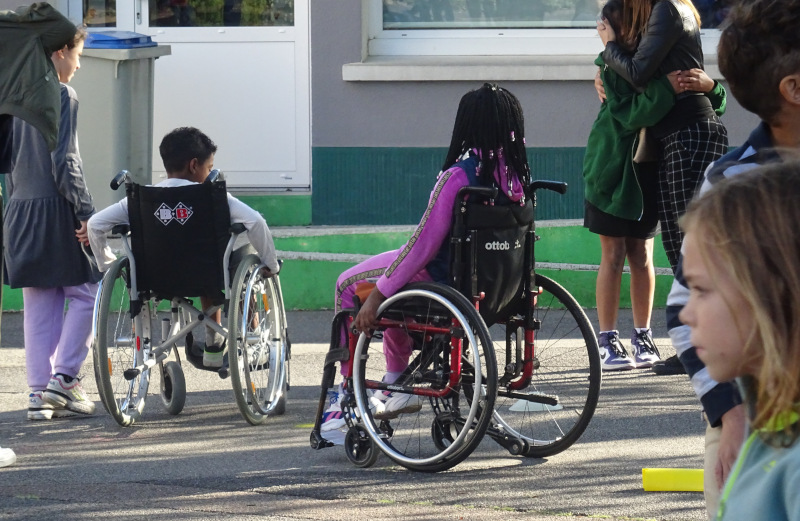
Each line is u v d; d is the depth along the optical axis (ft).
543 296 51.88
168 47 55.36
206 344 39.04
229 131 59.26
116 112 53.78
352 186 57.11
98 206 54.13
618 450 32.12
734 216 9.48
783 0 15.39
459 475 29.86
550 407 36.52
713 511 16.31
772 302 9.27
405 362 31.09
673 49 38.99
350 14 56.13
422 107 56.59
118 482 29.66
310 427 36.04
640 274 42.86
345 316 31.14
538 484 28.86
